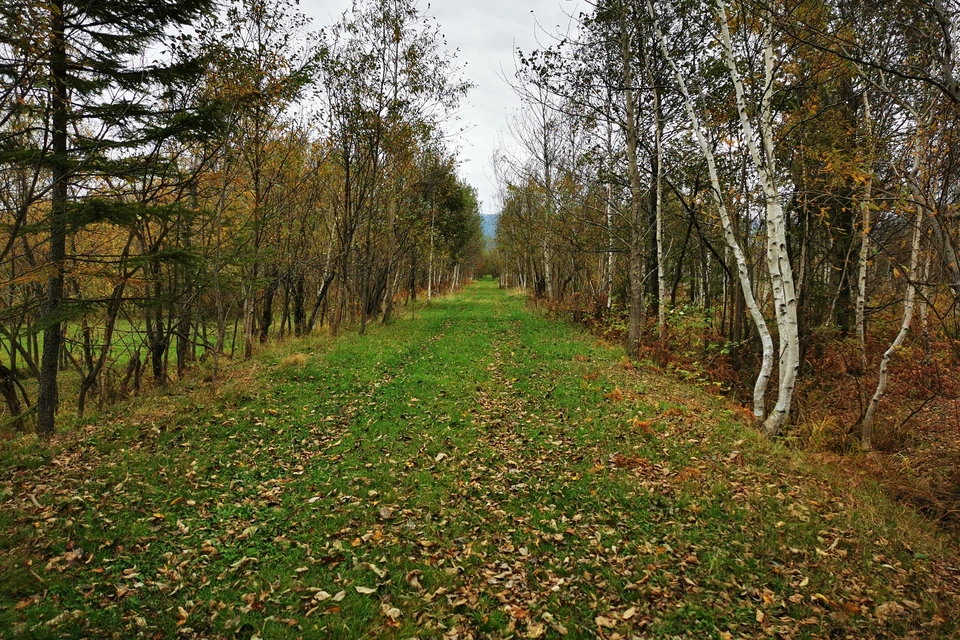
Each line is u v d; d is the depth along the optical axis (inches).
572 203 742.5
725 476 237.5
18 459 248.7
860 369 418.9
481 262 3420.3
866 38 280.7
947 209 232.2
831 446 297.9
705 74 450.0
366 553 177.5
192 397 367.2
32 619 138.9
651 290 717.9
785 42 302.8
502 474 244.5
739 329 505.4
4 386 432.1
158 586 156.6
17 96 299.1
